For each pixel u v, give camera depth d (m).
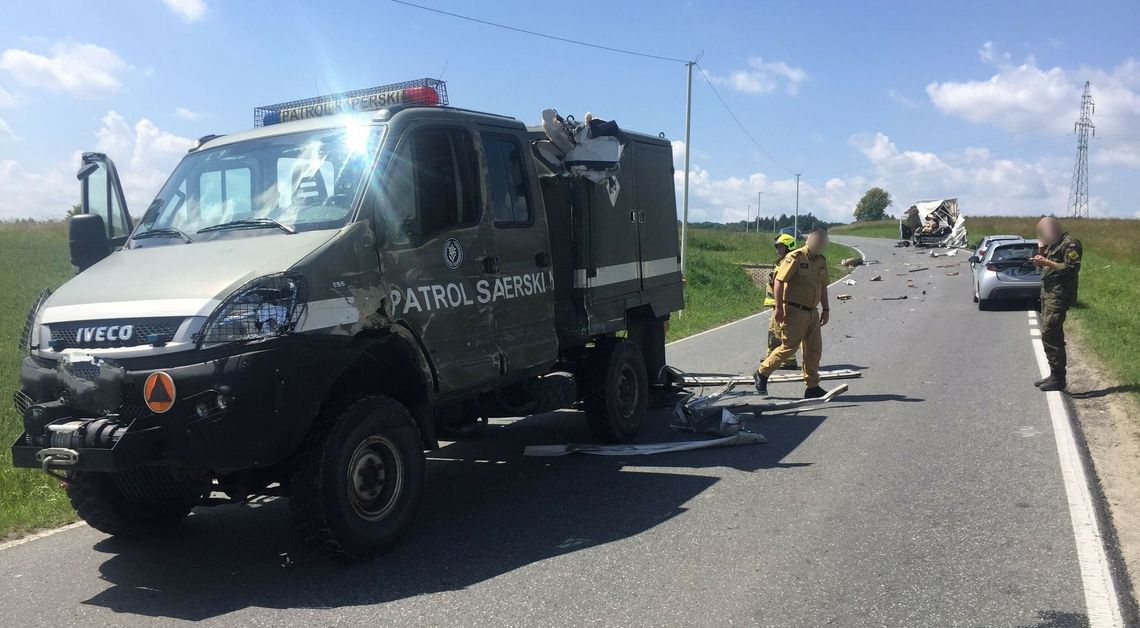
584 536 5.23
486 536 5.29
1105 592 4.11
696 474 6.55
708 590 4.30
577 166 6.83
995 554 4.64
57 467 4.21
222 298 4.20
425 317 5.16
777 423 8.27
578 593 4.32
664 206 8.80
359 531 4.68
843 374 10.71
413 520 5.08
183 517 5.68
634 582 4.45
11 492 6.37
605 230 7.34
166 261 4.76
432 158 5.46
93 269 4.98
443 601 4.28
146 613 4.27
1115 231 48.53
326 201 5.00
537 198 6.45
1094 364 10.89
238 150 5.55
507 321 5.95
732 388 9.91
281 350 4.25
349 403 4.69
